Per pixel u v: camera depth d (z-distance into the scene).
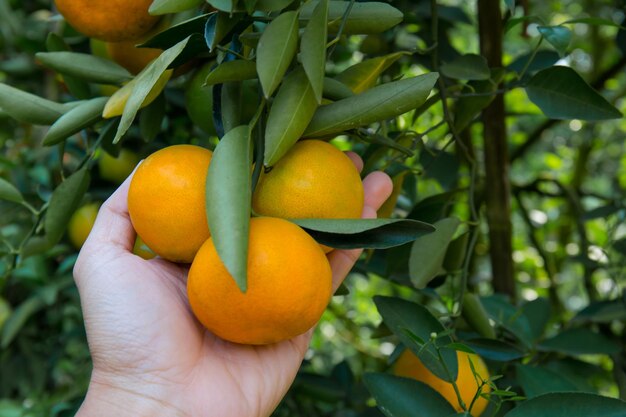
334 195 0.31
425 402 0.36
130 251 0.37
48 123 0.40
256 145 0.33
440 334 0.35
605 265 0.53
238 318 0.29
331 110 0.32
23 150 0.66
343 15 0.33
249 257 0.28
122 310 0.34
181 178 0.31
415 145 0.41
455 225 0.40
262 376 0.35
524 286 0.70
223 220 0.27
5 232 0.59
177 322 0.35
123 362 0.34
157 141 0.54
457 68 0.41
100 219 0.37
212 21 0.31
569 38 0.38
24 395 0.71
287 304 0.28
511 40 0.84
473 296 0.43
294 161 0.31
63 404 0.56
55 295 0.60
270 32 0.29
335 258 0.37
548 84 0.39
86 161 0.42
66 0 0.36
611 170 1.04
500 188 0.52
